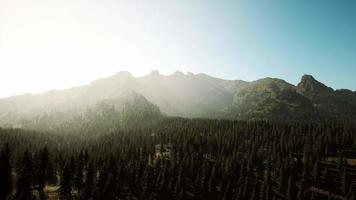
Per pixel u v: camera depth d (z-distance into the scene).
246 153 148.38
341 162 126.56
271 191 105.00
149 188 104.00
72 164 103.06
